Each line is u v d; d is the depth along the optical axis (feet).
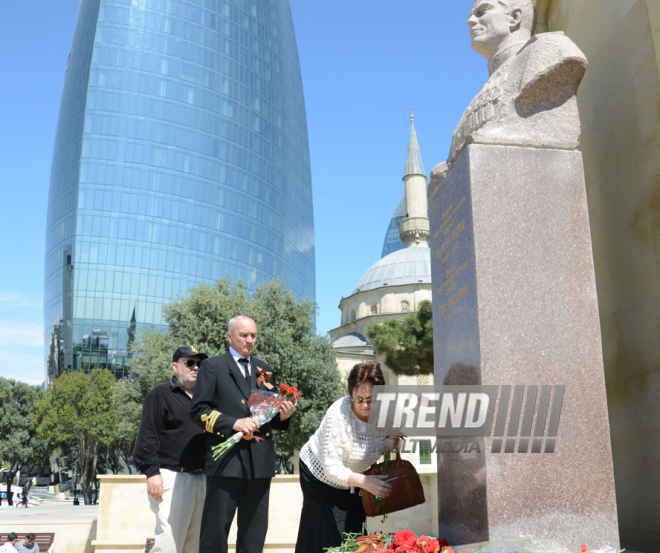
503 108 13.97
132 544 27.66
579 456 11.37
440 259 14.94
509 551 10.28
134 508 28.14
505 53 15.72
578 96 19.44
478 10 16.75
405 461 12.16
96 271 226.38
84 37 253.24
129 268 230.27
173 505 14.55
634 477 15.51
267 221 272.51
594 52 18.45
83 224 228.43
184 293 237.66
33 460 176.24
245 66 280.31
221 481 12.66
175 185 244.22
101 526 27.78
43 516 69.31
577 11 19.77
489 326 12.00
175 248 238.89
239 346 13.97
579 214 12.94
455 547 11.06
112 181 234.58
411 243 188.03
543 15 22.33
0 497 169.17
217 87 265.75
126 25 251.80
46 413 149.18
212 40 270.05
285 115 301.43
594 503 11.12
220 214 253.03
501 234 12.59
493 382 11.69
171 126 248.52
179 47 259.39
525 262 12.46
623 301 16.31
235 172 262.47
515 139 13.23
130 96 244.42
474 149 13.12
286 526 27.84
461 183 13.50
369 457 12.06
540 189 12.98
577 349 12.03
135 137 241.14
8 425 167.22
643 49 15.81
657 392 14.64
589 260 12.65
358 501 12.45
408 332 55.06
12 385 172.14
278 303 85.35
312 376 80.48
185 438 14.97
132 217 234.38
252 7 293.84
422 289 151.33
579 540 10.90
